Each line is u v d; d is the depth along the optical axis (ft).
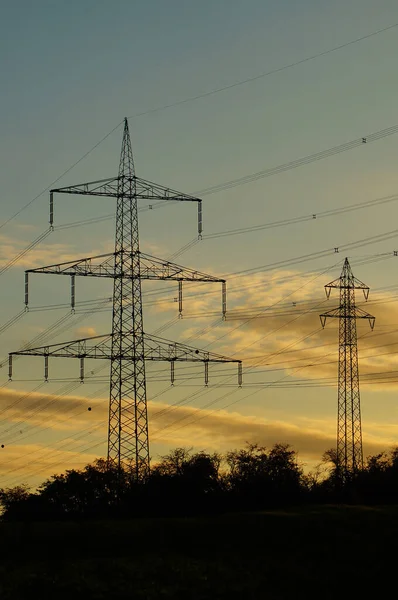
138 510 544.21
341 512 489.67
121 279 531.09
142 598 428.15
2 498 599.57
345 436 558.97
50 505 571.28
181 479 553.64
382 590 432.25
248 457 577.43
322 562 452.35
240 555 463.83
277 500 552.00
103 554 475.31
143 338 530.27
